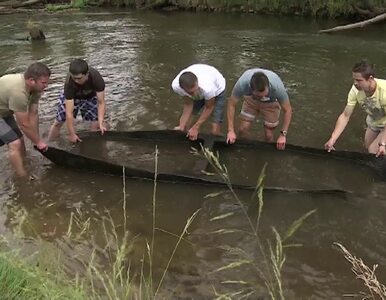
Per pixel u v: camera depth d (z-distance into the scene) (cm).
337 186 515
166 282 385
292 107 746
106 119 706
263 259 413
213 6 1636
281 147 575
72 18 1595
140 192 519
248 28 1376
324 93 810
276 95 538
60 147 593
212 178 523
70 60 1041
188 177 522
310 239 439
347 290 375
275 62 1012
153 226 433
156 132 600
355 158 549
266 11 1559
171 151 585
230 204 493
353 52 1082
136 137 608
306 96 796
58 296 279
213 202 498
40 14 1684
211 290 377
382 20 1355
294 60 1027
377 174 533
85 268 394
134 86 855
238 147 586
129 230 456
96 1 1839
